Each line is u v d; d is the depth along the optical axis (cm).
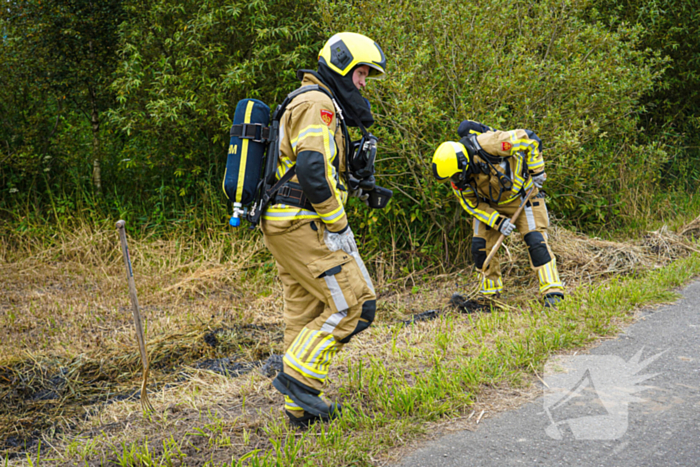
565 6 624
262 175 269
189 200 749
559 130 598
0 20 704
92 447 271
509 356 332
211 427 278
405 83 551
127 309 516
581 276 540
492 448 240
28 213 706
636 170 752
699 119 875
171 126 674
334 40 269
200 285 577
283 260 269
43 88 711
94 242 661
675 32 819
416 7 602
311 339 266
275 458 238
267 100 693
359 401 294
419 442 249
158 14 679
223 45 664
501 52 596
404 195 630
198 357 411
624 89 648
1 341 433
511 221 455
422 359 352
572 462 225
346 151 271
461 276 593
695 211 740
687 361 318
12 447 289
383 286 584
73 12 691
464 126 462
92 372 383
